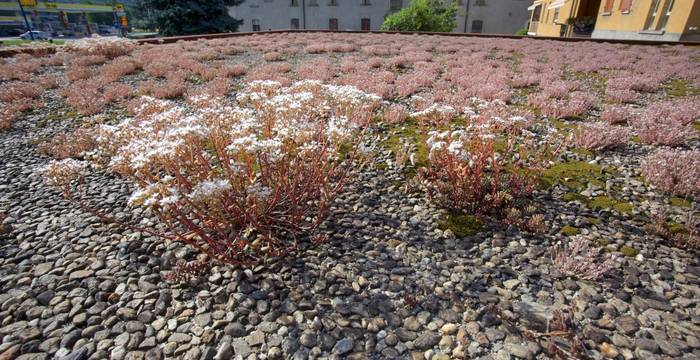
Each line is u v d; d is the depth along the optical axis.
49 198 4.58
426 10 32.84
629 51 16.23
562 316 2.69
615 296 3.02
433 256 3.54
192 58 14.30
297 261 3.44
